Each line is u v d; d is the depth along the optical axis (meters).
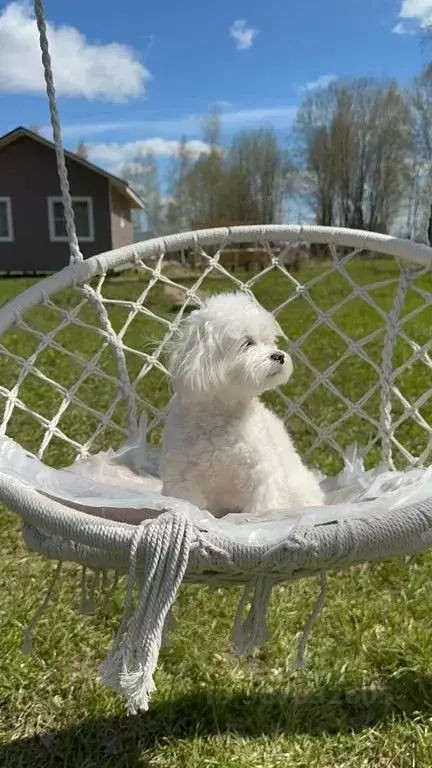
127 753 0.89
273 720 0.93
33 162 9.45
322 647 1.08
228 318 0.95
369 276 5.16
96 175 9.52
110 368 2.76
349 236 1.13
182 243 1.17
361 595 1.21
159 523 0.61
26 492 0.67
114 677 0.61
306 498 0.97
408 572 1.27
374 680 1.00
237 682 1.00
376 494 0.87
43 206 9.57
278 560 0.60
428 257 1.05
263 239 1.17
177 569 0.60
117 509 0.70
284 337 1.18
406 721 0.91
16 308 1.03
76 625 1.14
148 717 0.94
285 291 4.48
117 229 10.30
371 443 1.15
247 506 0.94
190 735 0.91
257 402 1.03
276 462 0.97
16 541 1.45
